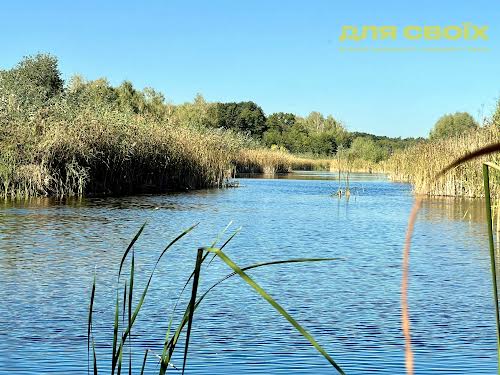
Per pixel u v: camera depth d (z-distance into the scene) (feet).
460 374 19.48
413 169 110.42
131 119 106.42
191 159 113.91
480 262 39.96
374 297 30.42
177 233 52.60
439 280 34.40
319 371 19.75
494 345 22.66
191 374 19.43
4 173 79.46
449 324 25.54
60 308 27.43
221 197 94.02
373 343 22.90
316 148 323.78
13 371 19.31
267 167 199.93
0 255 40.32
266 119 371.97
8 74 125.18
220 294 30.81
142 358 20.97
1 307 27.45
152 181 107.34
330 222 63.36
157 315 26.71
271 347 22.33
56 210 67.77
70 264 37.60
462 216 68.90
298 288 32.37
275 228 57.88
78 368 19.74
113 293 30.45
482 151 5.77
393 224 61.82
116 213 66.49
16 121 84.07
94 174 92.38
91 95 140.46
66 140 87.10
